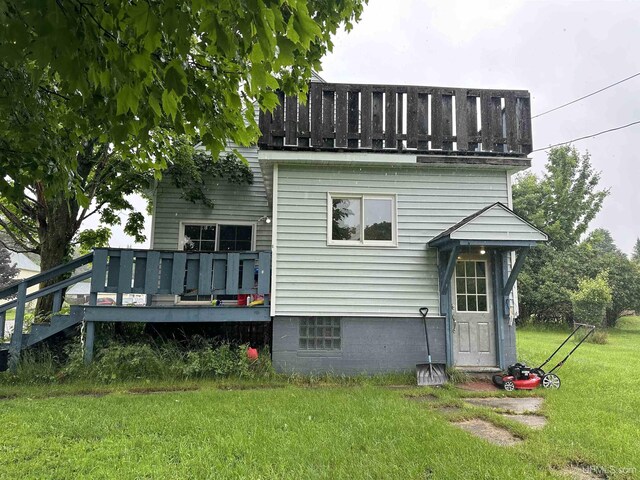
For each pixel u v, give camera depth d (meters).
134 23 1.74
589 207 23.44
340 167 7.65
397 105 7.72
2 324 6.89
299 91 3.53
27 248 9.73
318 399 5.41
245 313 7.18
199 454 3.52
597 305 17.39
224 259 7.26
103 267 6.96
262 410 4.84
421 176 7.72
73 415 4.57
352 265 7.45
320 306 7.30
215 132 2.88
